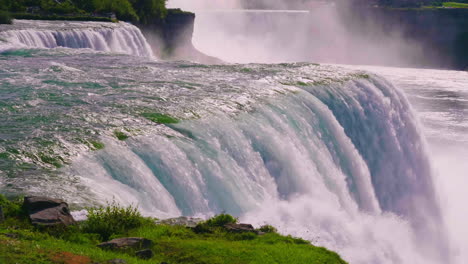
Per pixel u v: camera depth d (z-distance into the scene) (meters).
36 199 18.33
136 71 46.00
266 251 17.52
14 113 31.41
